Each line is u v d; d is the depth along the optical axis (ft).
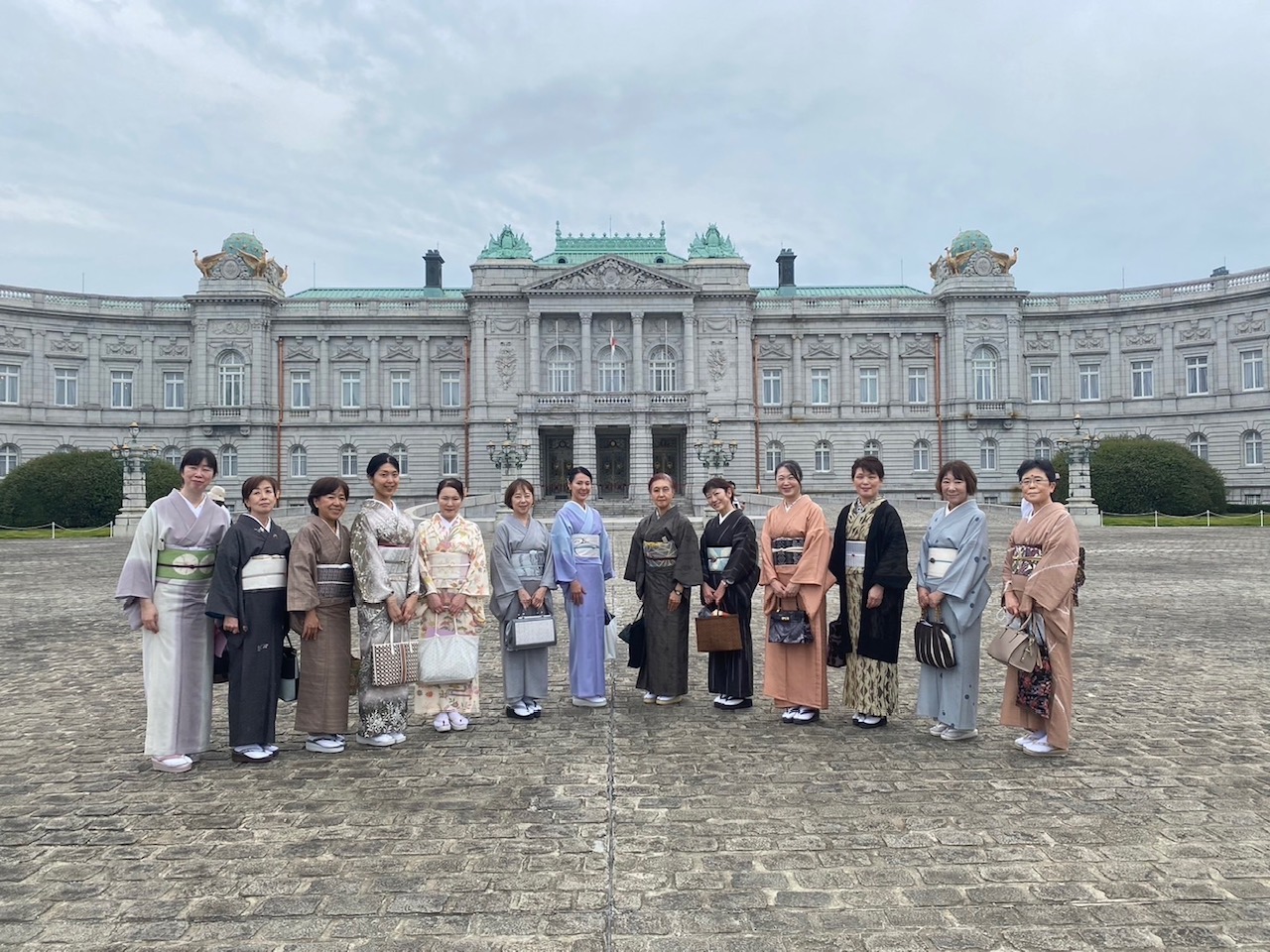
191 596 27.78
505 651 33.45
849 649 32.40
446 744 30.14
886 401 229.66
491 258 230.68
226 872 19.86
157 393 225.15
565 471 228.84
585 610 35.01
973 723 29.84
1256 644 46.60
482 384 221.25
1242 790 24.73
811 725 32.27
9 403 212.64
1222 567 84.17
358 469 226.58
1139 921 17.39
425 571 31.42
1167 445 180.24
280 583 28.76
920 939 16.78
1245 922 17.33
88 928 17.31
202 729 27.91
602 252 243.81
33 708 34.91
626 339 224.33
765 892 18.74
